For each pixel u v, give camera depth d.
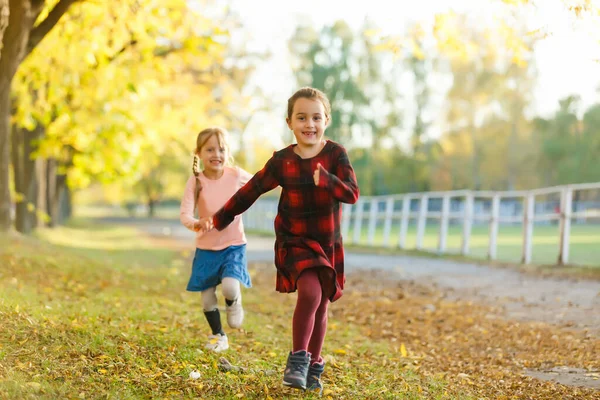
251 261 15.83
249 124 22.47
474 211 49.53
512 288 9.82
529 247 13.05
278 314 7.96
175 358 4.50
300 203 3.85
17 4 8.33
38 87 13.59
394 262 14.78
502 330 6.87
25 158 19.00
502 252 17.97
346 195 3.64
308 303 3.73
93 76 13.38
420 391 4.21
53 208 27.34
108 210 101.75
